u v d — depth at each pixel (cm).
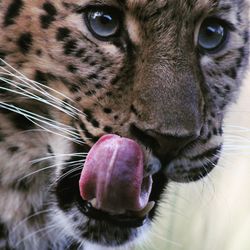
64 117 873
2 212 902
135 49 866
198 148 870
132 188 815
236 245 1323
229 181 1395
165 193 965
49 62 867
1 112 872
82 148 869
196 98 859
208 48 938
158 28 863
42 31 861
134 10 857
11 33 864
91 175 819
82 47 866
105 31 870
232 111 1059
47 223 920
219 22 937
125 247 886
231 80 971
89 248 939
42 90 868
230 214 1348
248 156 1380
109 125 851
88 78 867
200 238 1255
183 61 866
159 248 1191
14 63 870
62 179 894
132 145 819
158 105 836
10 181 894
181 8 870
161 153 840
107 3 859
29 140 884
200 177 891
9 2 865
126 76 861
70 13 861
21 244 921
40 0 857
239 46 973
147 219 916
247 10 991
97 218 872
